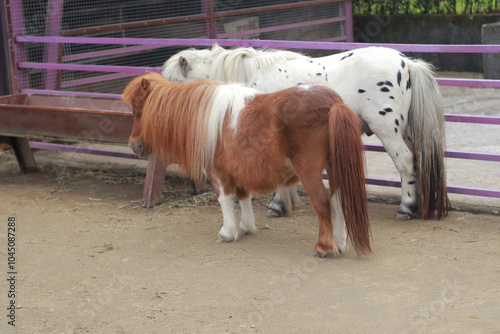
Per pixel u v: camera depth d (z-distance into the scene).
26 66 6.93
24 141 6.29
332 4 10.40
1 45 6.96
